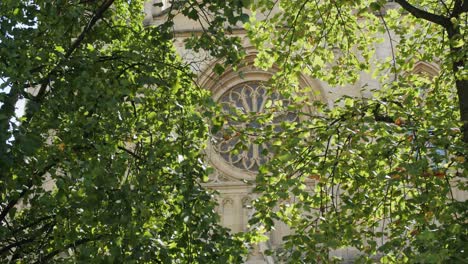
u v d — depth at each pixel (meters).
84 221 13.94
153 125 17.30
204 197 15.19
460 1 19.53
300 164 17.83
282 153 16.38
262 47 21.77
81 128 15.28
